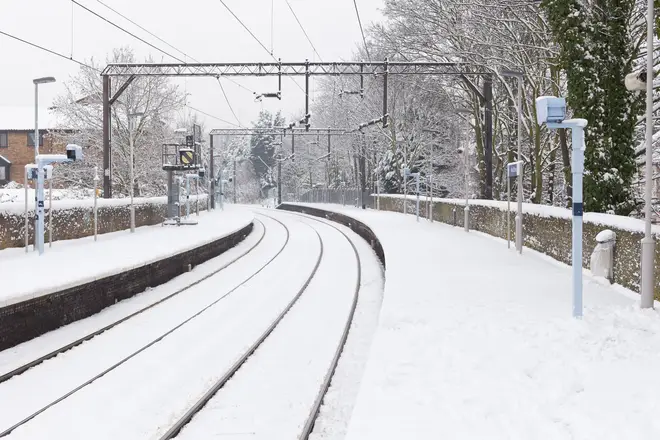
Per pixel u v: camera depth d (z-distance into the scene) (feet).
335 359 37.17
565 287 47.19
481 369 27.07
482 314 37.40
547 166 119.65
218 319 49.85
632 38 73.20
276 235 135.74
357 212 169.99
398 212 165.58
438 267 59.11
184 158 117.39
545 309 38.65
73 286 47.26
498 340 31.48
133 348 40.63
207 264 85.56
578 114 63.41
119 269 55.52
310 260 90.89
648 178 38.06
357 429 20.86
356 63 102.68
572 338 31.04
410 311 38.58
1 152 217.77
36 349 39.75
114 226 97.81
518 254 69.36
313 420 27.58
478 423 21.25
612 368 26.37
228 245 106.01
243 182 435.53
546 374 26.07
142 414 28.71
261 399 30.89
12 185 187.32
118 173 168.35
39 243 65.87
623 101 62.59
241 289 64.80
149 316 50.93
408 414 22.17
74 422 27.71
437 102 171.94
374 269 81.35
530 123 114.93
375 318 50.93
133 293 60.03
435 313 37.96
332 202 246.27
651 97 38.01
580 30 62.64
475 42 107.76
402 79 168.14
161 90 175.83
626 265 45.91
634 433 19.83
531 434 20.21
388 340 32.45
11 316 40.40
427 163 187.01
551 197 126.21
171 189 119.96
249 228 141.38
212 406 29.76
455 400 23.44
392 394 24.26
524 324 34.45
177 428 26.43
